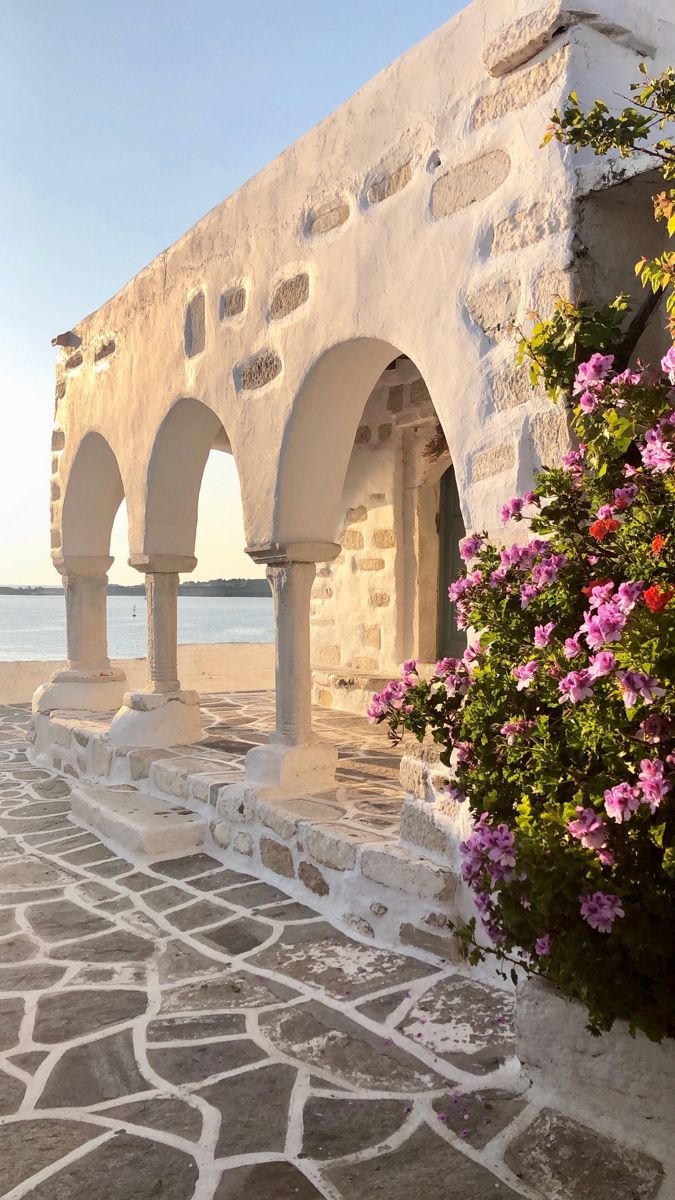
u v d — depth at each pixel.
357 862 3.88
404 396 7.66
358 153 4.16
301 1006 3.17
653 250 3.14
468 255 3.44
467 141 3.47
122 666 12.27
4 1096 2.62
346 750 6.34
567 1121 2.38
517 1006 2.59
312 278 4.50
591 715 2.09
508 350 3.23
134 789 6.03
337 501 4.93
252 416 5.00
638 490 2.29
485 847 2.24
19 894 4.45
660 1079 2.23
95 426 7.30
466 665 2.70
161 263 6.16
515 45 3.18
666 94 2.63
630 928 2.04
